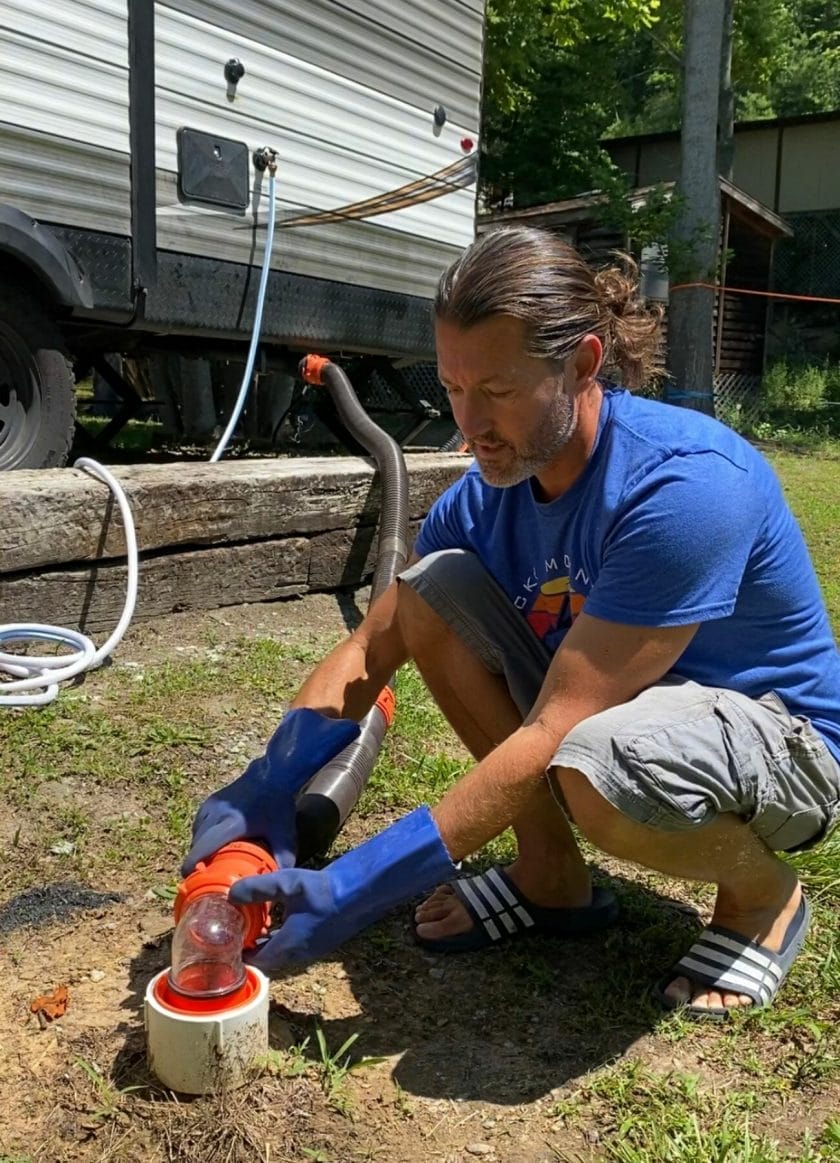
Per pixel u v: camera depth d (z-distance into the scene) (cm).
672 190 1412
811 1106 165
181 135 470
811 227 2009
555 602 190
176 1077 157
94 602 356
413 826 161
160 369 813
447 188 638
